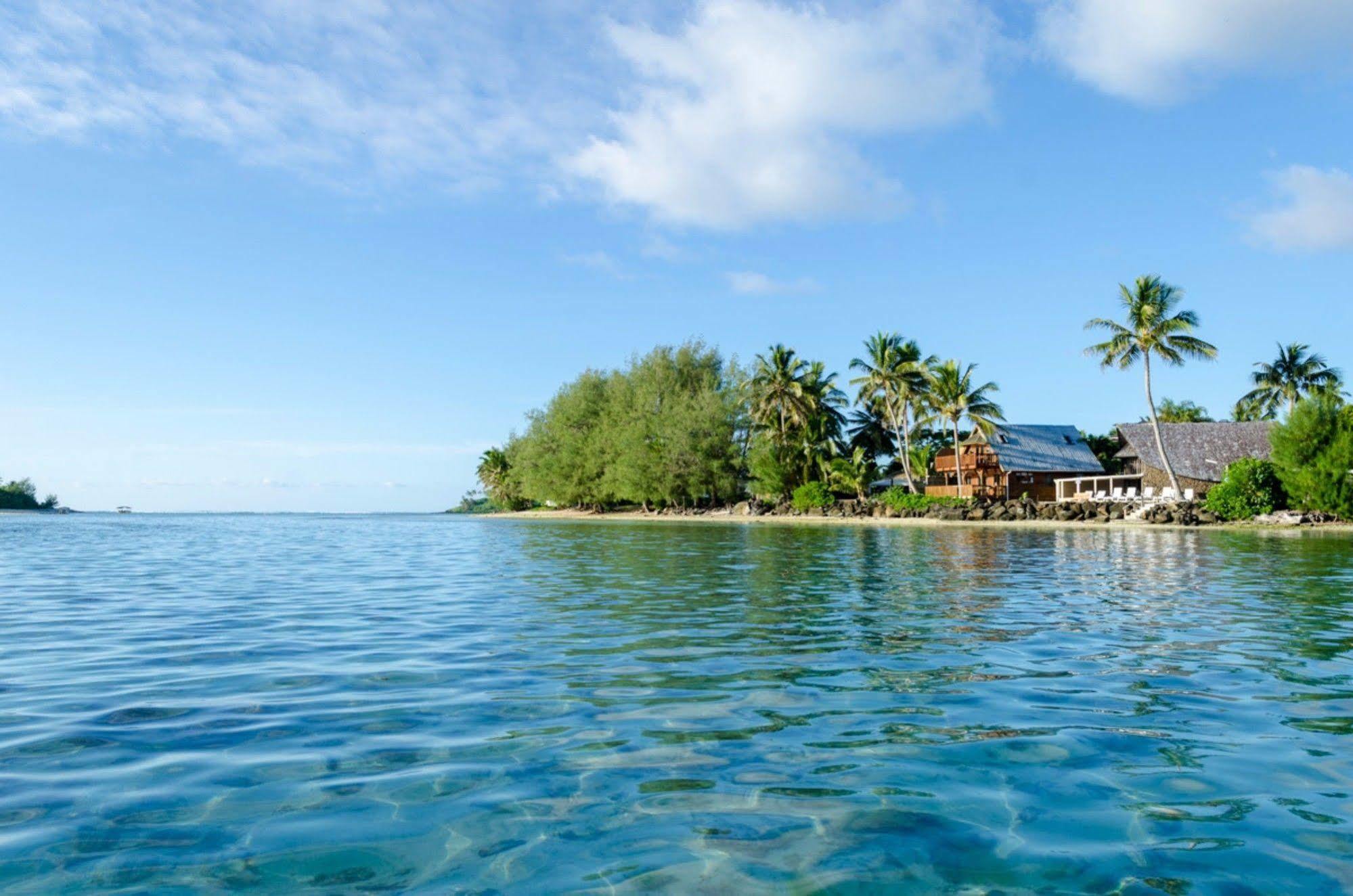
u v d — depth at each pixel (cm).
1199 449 5844
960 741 576
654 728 609
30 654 897
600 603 1324
